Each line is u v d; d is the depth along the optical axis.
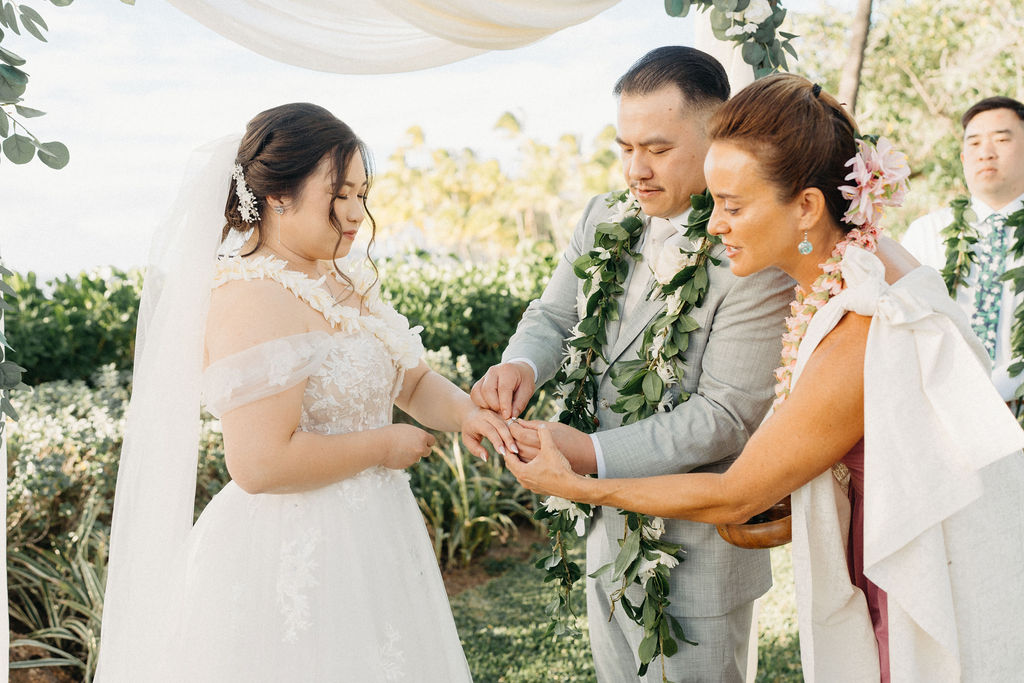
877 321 1.49
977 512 1.53
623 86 2.02
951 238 3.41
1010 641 1.51
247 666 1.80
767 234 1.61
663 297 2.10
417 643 1.97
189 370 1.86
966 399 1.45
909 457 1.45
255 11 2.42
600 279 2.23
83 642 3.51
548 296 2.54
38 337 4.86
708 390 2.01
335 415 1.91
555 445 1.98
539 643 3.90
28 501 3.69
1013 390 3.31
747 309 1.95
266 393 1.73
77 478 3.94
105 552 3.77
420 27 2.23
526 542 5.27
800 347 1.61
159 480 1.88
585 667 3.64
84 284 5.22
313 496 1.89
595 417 2.25
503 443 2.04
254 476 1.74
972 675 1.50
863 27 9.48
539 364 2.37
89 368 5.09
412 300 5.78
